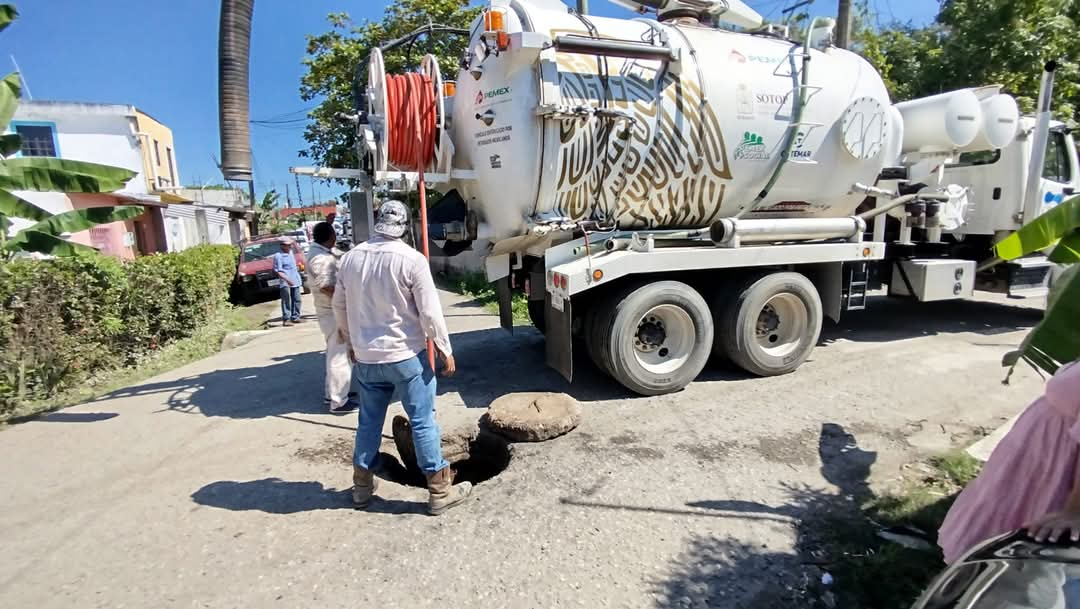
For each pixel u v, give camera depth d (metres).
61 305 6.86
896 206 6.48
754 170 5.68
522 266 6.23
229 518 3.65
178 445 4.86
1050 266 7.95
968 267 7.22
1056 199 8.09
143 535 3.49
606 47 4.91
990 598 1.57
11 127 17.14
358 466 3.68
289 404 5.81
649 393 5.46
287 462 4.45
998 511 2.09
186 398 6.17
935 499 3.46
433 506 3.58
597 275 5.07
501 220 5.46
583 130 5.06
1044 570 1.57
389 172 5.42
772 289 5.76
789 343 6.07
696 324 5.47
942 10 14.41
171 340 9.23
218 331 10.34
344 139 14.85
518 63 4.88
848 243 6.14
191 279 9.84
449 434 4.82
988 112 7.07
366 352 3.49
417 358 3.53
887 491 3.62
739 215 5.81
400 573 3.02
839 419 4.79
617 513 3.46
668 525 3.33
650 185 5.45
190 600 2.89
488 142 5.25
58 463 4.60
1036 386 5.44
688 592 2.78
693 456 4.17
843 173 6.08
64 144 17.91
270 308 14.91
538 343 7.69
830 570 2.89
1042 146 6.46
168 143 24.23
